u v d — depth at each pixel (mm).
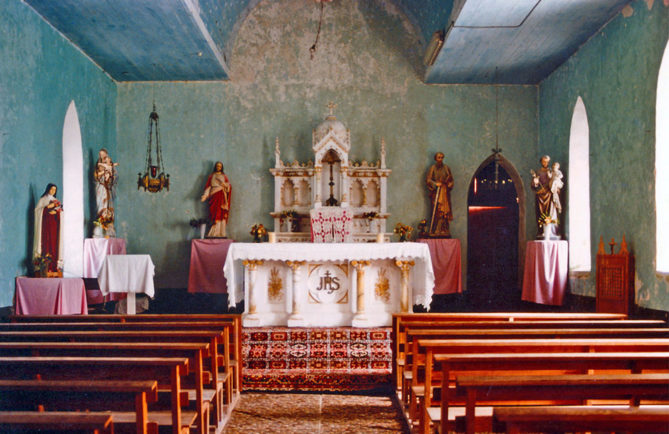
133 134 13328
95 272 11133
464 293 13211
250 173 13328
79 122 11242
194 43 11031
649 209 8117
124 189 13273
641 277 8305
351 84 13422
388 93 13438
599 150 9930
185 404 3781
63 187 11227
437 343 4211
